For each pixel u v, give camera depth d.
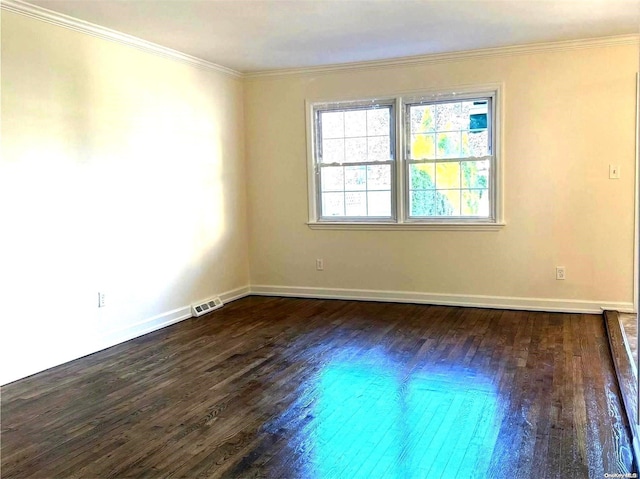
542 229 4.98
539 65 4.85
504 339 4.17
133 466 2.39
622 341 3.85
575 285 4.94
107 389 3.32
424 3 3.68
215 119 5.47
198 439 2.64
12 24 3.47
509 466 2.33
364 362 3.72
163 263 4.80
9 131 3.46
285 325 4.76
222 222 5.62
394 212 5.50
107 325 4.21
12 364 3.50
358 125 5.58
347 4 3.66
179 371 3.63
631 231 4.73
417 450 2.49
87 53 4.02
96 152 4.10
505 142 5.01
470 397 3.07
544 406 2.92
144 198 4.58
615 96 4.68
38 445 2.61
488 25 4.22
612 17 4.06
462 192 5.26
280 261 5.98
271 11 3.78
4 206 3.44
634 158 4.66
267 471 2.33
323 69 5.55
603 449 2.45
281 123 5.81
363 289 5.68
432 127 5.30
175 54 4.84
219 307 5.50
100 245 4.15
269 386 3.32
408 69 5.27
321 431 2.70
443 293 5.38
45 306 3.72
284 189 5.88
